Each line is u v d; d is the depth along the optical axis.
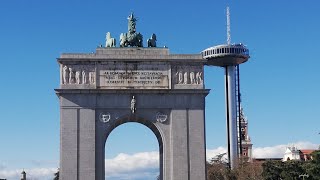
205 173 88.25
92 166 86.56
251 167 154.75
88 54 89.19
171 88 89.44
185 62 90.50
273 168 138.12
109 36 92.62
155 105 89.25
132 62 89.62
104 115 88.25
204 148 88.81
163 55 90.44
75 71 88.69
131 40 91.94
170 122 89.31
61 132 86.88
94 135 87.44
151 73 89.75
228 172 159.00
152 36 92.44
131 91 88.88
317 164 118.06
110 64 89.31
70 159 86.38
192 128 89.19
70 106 87.69
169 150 88.69
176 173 87.88
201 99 90.00
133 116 89.44
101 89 88.19
